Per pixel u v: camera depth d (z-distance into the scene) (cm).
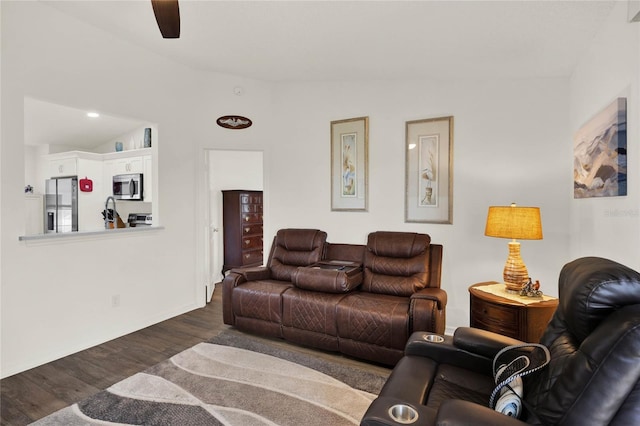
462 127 329
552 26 224
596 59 228
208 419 201
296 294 306
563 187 295
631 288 111
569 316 126
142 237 352
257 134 418
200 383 240
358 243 379
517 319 227
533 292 242
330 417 204
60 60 282
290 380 246
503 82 314
